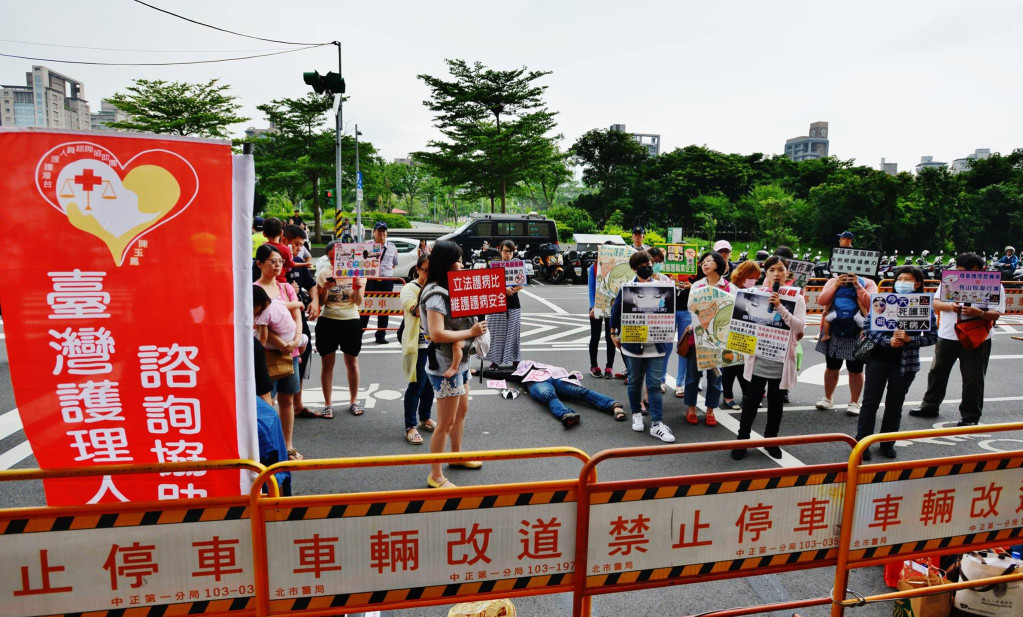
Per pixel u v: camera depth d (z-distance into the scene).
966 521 3.19
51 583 2.38
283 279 5.90
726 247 7.46
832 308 6.73
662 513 2.79
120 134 2.38
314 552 2.52
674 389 7.74
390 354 9.29
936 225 44.28
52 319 2.40
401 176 75.94
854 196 44.25
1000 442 6.02
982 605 3.22
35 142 2.31
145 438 2.55
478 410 6.61
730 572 2.91
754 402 5.42
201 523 2.46
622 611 3.40
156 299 2.48
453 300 3.86
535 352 9.68
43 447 2.46
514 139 38.06
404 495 2.55
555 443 5.69
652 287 5.67
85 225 2.39
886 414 5.45
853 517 2.99
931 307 5.07
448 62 37.81
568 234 40.38
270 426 3.30
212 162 2.48
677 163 57.09
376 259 6.54
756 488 2.89
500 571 2.70
